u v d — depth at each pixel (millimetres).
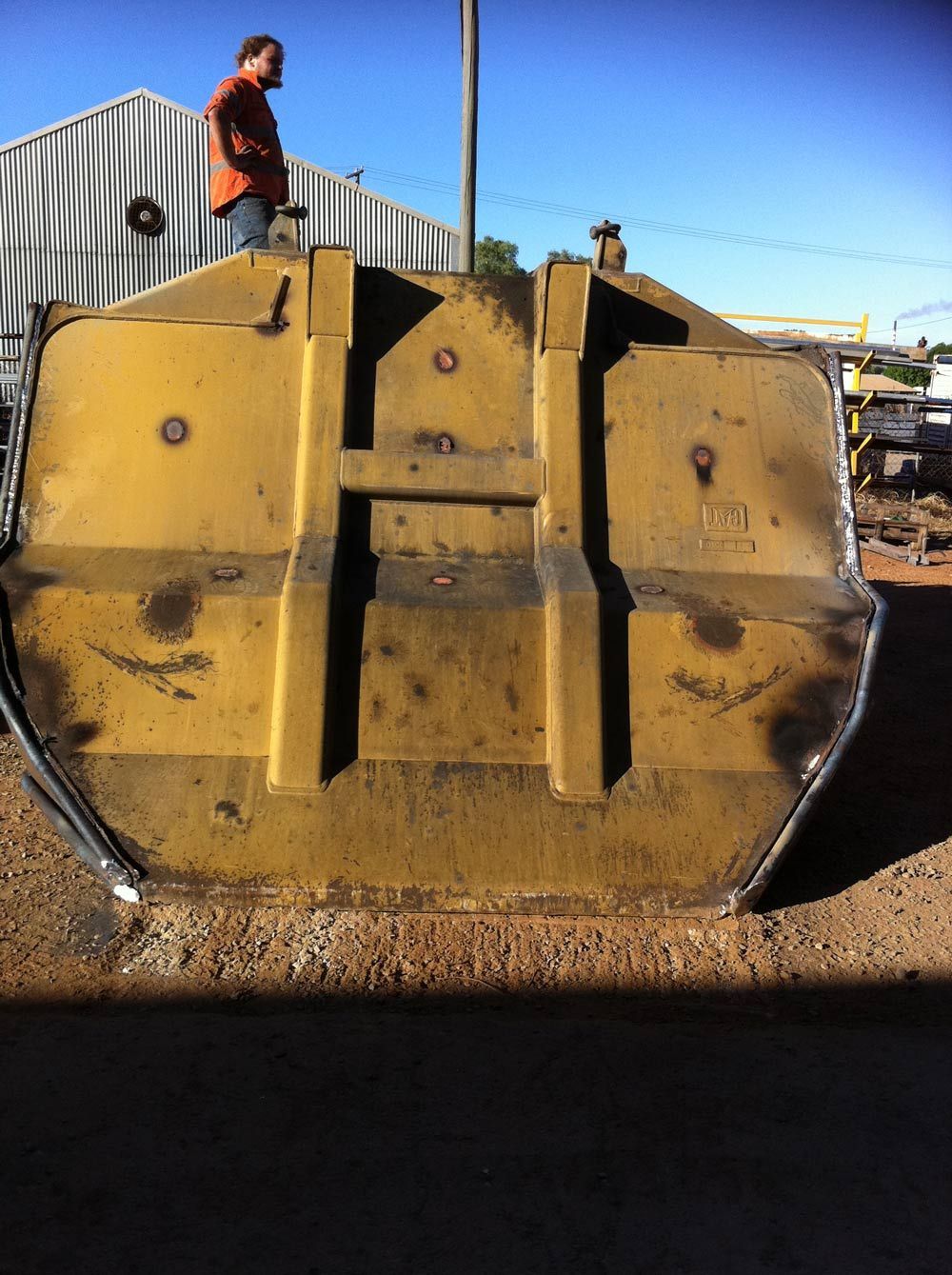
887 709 5848
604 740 3098
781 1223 1985
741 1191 2061
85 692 3078
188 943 2883
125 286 26875
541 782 3080
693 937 3016
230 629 3127
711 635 3223
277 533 3363
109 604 3115
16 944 2910
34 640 3088
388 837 2971
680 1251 1915
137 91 26156
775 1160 2146
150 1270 1828
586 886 2971
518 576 3352
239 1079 2324
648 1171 2102
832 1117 2281
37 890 3234
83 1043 2426
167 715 3090
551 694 3111
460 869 2947
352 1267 1852
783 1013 2738
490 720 3129
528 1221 1969
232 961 2816
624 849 3014
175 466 3410
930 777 4684
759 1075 2416
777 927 3168
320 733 3027
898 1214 2018
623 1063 2443
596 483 3500
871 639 3244
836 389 3707
